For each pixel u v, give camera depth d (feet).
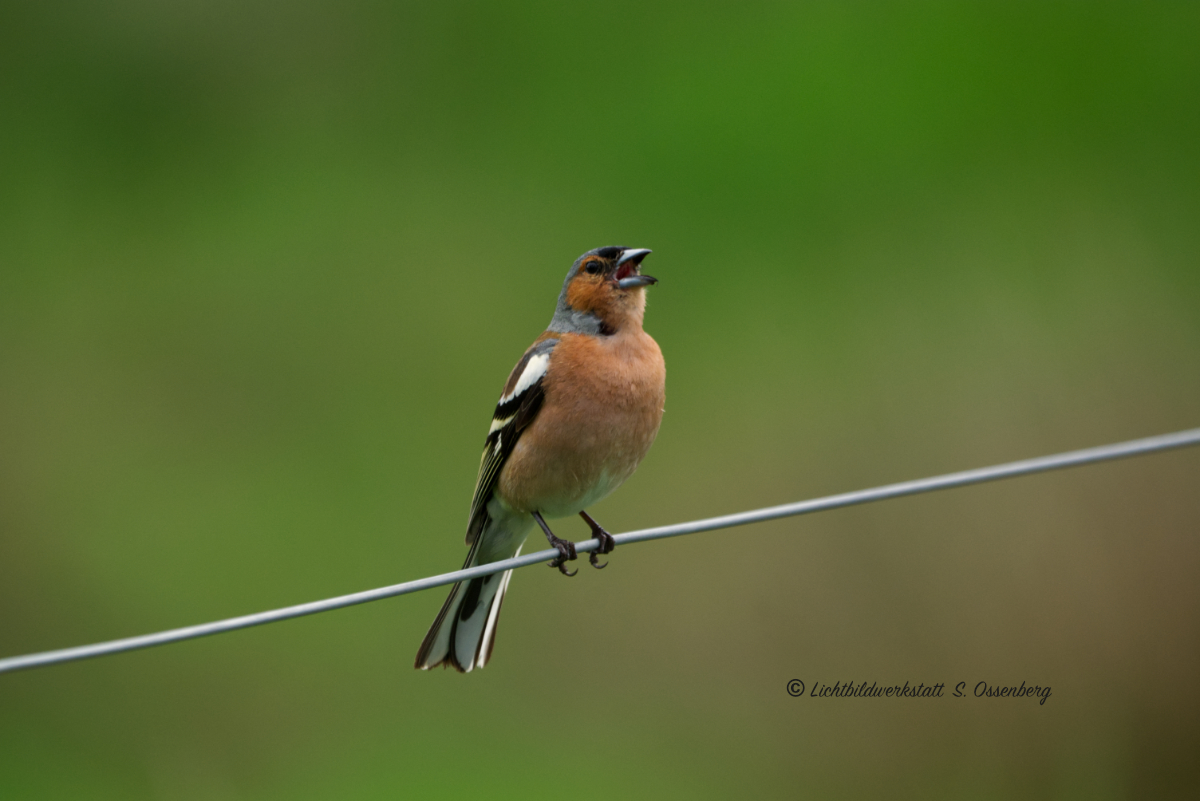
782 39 51.31
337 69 54.44
